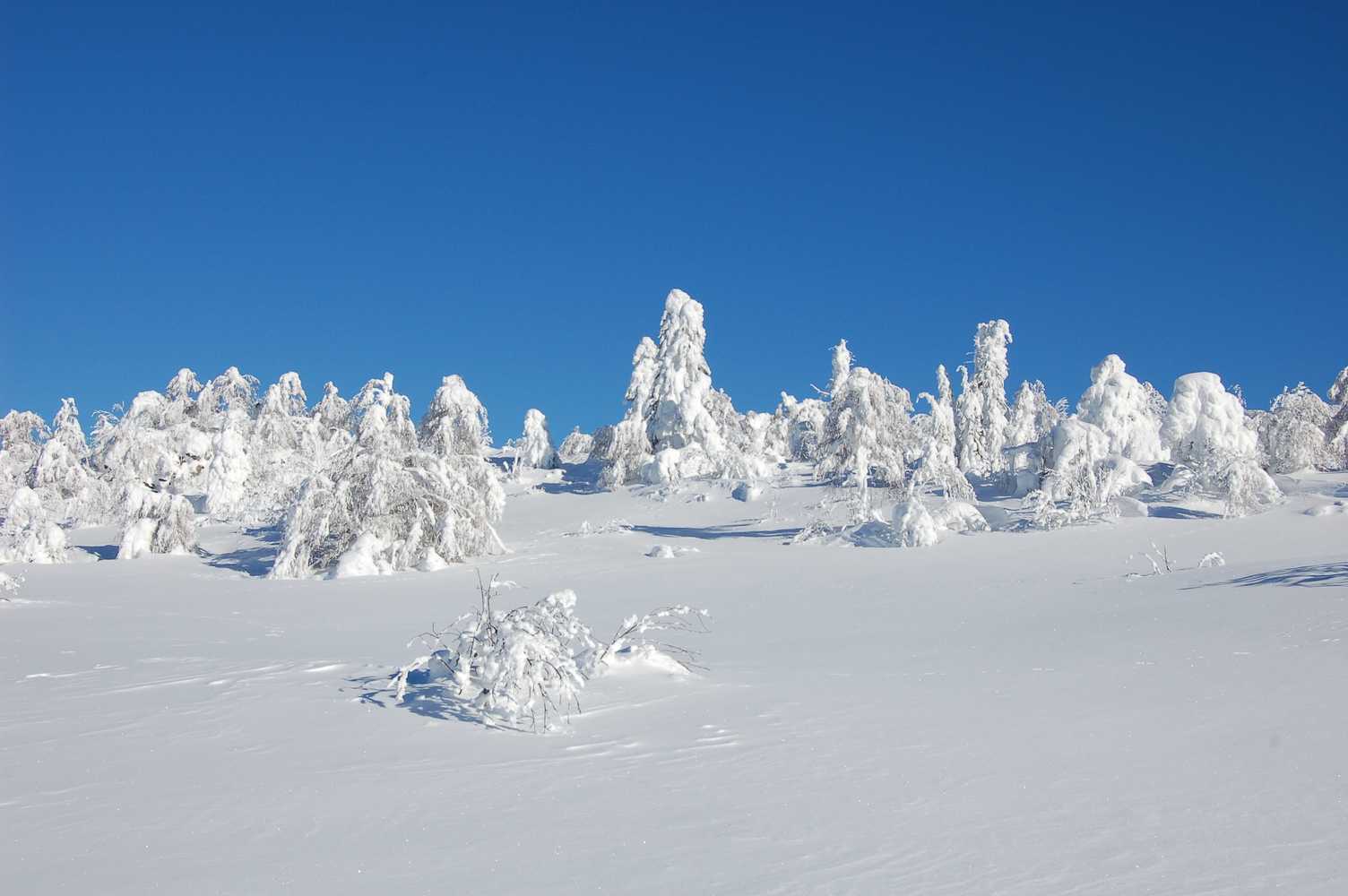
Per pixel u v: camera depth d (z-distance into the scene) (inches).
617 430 2501.2
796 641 608.1
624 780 266.1
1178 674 395.5
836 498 1728.6
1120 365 2042.3
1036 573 1012.5
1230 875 179.3
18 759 295.7
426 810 239.1
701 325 2564.0
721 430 2723.9
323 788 259.9
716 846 207.8
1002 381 2561.5
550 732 329.4
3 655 547.8
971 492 1731.1
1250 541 1174.3
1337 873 177.8
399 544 1371.8
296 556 1346.0
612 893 181.3
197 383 2456.9
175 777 273.6
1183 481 1561.3
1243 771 249.1
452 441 2034.9
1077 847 199.3
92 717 360.5
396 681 390.3
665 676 429.1
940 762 275.0
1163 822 212.5
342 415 2471.7
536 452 2874.0
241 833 221.8
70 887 187.9
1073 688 382.0
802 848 204.7
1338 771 242.5
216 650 581.0
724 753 294.2
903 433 1771.7
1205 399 1834.4
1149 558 1083.9
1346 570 706.8
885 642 577.6
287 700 390.0
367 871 195.8
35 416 2471.7
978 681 411.2
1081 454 1621.6
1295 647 430.3
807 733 317.7
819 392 1781.5
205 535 1823.3
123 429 2113.7
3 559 1489.9
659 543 1603.1
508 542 1717.5
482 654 378.9
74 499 2058.3
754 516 1879.9
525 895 181.0
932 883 182.2
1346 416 1977.1
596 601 904.3
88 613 844.0
